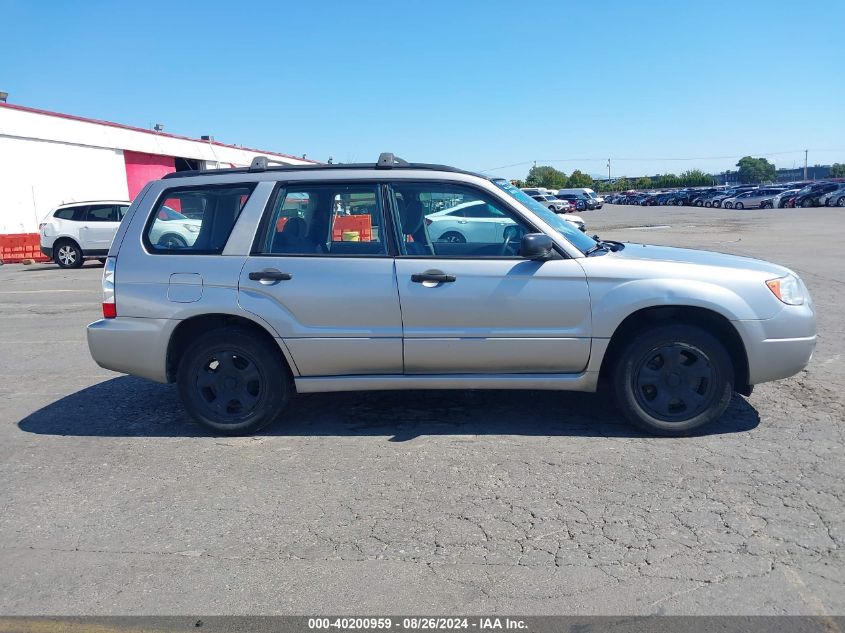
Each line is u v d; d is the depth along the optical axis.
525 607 2.93
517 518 3.68
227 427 4.98
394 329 4.70
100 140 26.38
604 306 4.59
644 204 74.00
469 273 4.64
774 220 32.84
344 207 4.85
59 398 6.07
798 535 3.43
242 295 4.78
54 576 3.26
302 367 4.83
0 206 22.61
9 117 22.73
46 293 12.99
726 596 2.96
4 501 4.05
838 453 4.40
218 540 3.55
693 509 3.71
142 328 4.89
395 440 4.83
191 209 5.00
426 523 3.66
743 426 4.91
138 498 4.05
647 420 4.71
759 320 4.54
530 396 5.70
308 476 4.28
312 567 3.28
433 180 4.84
